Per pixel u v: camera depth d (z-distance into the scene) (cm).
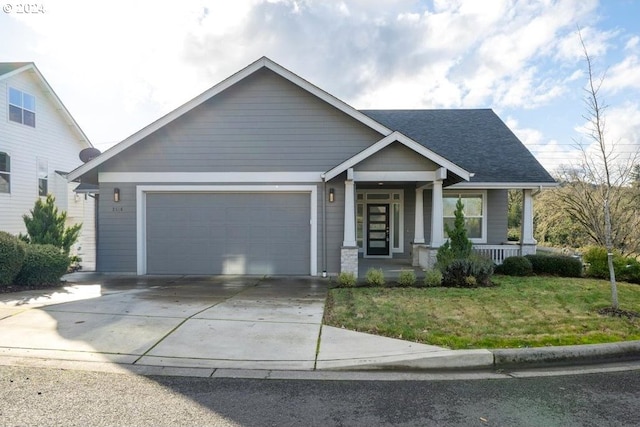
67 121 1838
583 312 605
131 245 1055
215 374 394
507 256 1148
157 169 1052
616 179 1447
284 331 521
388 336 503
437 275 847
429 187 1191
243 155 1047
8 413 308
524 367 430
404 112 1562
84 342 471
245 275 1041
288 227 1048
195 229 1057
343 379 389
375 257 1389
